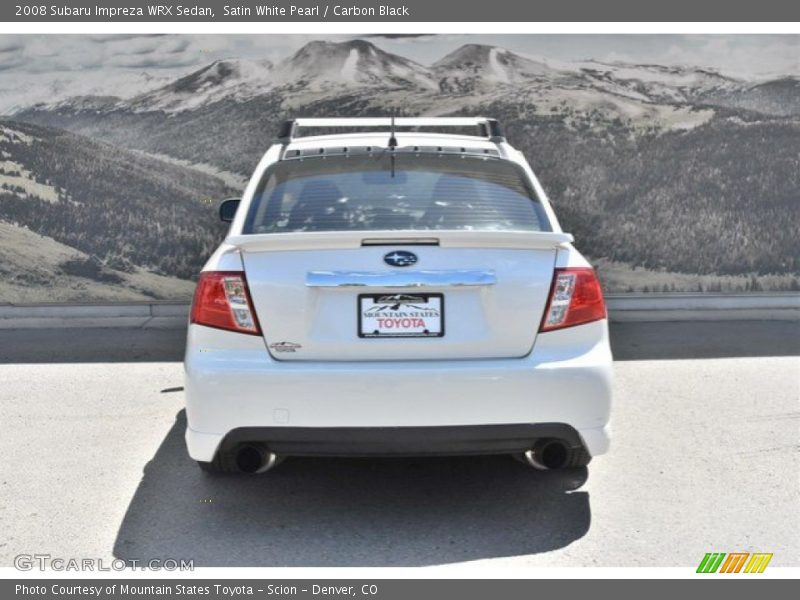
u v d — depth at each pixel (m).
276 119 7.52
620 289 7.65
